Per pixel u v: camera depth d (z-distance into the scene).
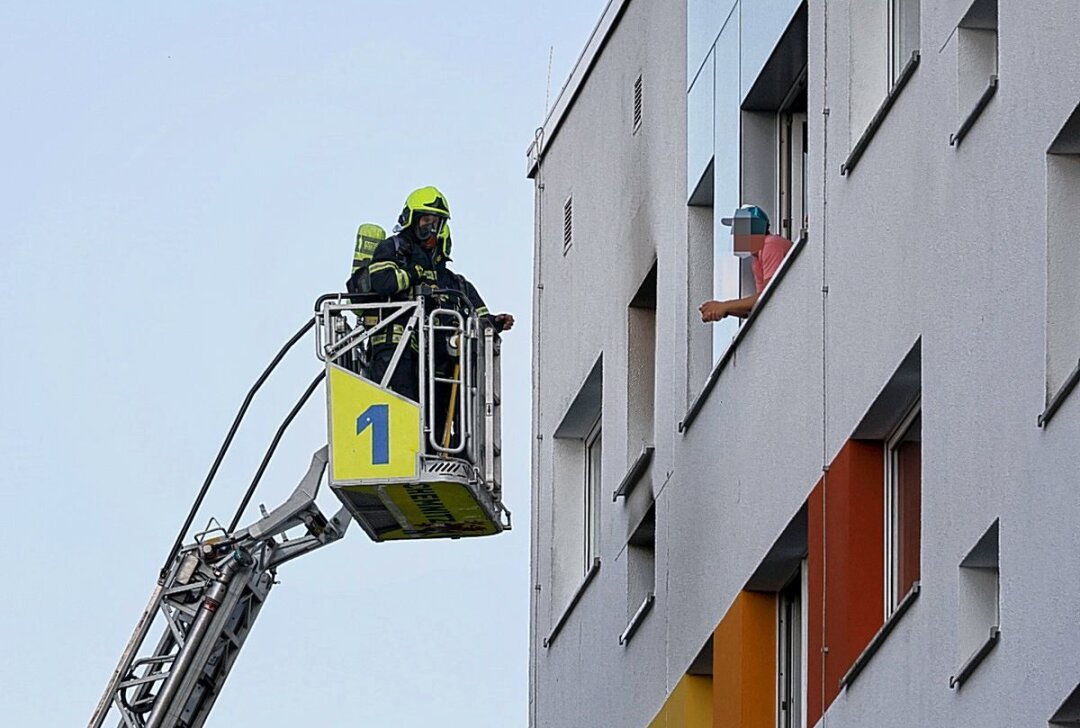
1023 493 26.88
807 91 36.69
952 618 28.69
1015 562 26.94
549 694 49.44
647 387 45.12
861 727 31.42
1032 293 27.12
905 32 33.56
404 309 41.59
